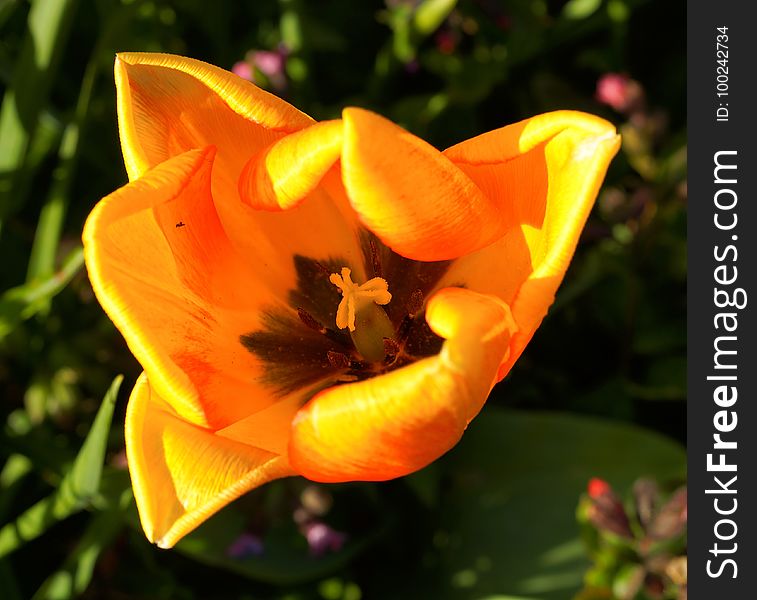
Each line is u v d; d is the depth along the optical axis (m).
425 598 0.39
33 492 0.41
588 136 0.27
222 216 0.30
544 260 0.27
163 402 0.28
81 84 0.44
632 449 0.39
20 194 0.39
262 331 0.31
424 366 0.25
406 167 0.26
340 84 0.46
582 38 0.47
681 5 0.47
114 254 0.27
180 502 0.27
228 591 0.41
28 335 0.41
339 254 0.32
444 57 0.44
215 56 0.46
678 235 0.41
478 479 0.39
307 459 0.27
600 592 0.35
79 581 0.37
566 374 0.42
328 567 0.38
